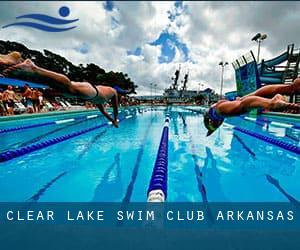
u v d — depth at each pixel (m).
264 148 5.79
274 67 18.73
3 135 7.43
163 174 3.31
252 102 2.84
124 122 12.26
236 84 17.88
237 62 17.06
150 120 13.49
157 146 5.96
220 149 5.67
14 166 4.17
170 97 62.88
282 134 7.86
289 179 3.56
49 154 5.07
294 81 2.63
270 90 2.86
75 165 4.25
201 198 2.78
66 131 8.33
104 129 9.34
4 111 10.18
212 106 3.62
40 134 7.62
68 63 33.94
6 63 1.62
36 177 3.60
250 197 2.84
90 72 36.88
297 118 11.86
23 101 13.73
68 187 3.16
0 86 15.13
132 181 3.43
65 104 20.83
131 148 5.70
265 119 13.44
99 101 2.51
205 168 4.11
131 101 36.72
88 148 5.68
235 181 3.45
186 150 5.54
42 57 27.67
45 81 1.84
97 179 3.52
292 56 16.30
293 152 5.30
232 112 3.21
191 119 14.12
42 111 14.03
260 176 3.69
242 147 5.90
